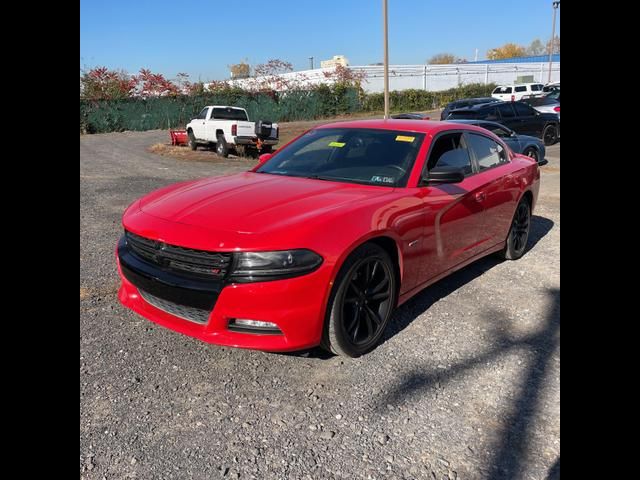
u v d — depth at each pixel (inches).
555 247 234.5
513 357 130.6
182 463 90.7
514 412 107.6
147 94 1228.5
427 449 95.7
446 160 164.9
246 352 130.2
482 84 1961.1
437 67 1955.0
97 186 395.5
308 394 112.6
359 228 120.3
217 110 714.8
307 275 110.6
